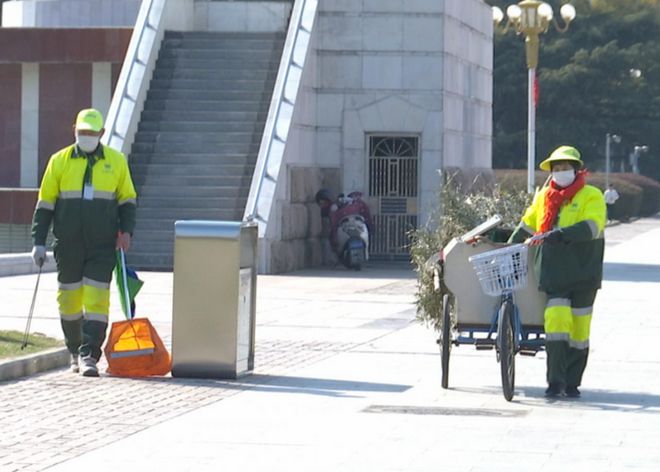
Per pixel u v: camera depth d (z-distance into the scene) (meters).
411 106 83.94
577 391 34.81
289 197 78.38
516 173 186.88
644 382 37.22
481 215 40.53
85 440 28.52
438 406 33.25
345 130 84.19
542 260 34.16
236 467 25.97
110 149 38.34
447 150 85.31
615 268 86.44
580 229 33.66
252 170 80.75
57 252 38.22
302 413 32.16
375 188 85.25
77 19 104.31
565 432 29.70
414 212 84.94
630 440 28.80
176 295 37.56
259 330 49.50
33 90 98.62
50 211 38.22
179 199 79.56
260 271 75.19
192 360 37.56
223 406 33.09
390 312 56.25
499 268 33.84
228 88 85.44
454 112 87.25
